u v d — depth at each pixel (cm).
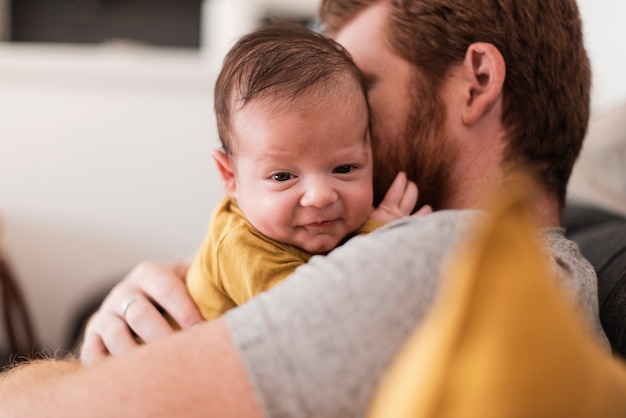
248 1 252
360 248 63
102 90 256
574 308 66
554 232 84
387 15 93
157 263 104
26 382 80
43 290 268
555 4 89
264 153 81
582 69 93
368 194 85
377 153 95
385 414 44
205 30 268
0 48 254
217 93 88
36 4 273
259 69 82
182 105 258
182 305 91
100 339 94
